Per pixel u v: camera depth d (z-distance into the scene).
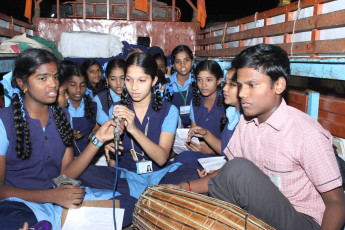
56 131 2.21
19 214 1.92
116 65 3.54
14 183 2.13
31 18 7.19
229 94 2.67
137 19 7.84
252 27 3.75
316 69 2.25
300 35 2.69
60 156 2.26
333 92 2.58
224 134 2.78
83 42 6.54
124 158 2.70
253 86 1.73
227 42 4.70
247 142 2.00
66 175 2.27
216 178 1.86
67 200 2.02
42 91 2.01
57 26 7.22
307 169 1.70
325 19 2.28
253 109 1.78
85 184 2.51
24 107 2.08
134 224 1.92
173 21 7.70
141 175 2.55
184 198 1.77
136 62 2.38
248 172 1.68
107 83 3.68
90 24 7.35
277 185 1.83
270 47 1.74
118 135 2.23
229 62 4.08
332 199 1.63
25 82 1.99
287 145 1.75
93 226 1.92
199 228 1.56
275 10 3.10
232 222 1.54
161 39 7.51
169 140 2.58
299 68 2.45
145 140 2.39
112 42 6.75
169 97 4.32
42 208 1.98
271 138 1.82
